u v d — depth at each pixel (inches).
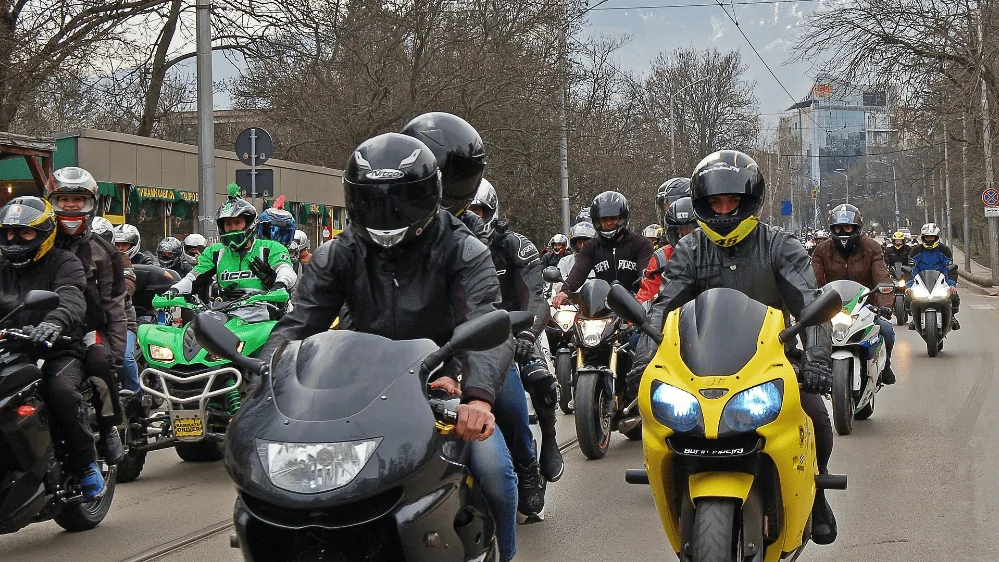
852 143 4037.9
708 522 154.2
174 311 349.1
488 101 1181.1
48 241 237.9
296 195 1020.5
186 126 1391.5
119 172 744.3
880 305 399.9
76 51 842.2
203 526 262.7
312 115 1163.9
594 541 239.5
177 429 312.7
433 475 126.2
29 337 222.5
